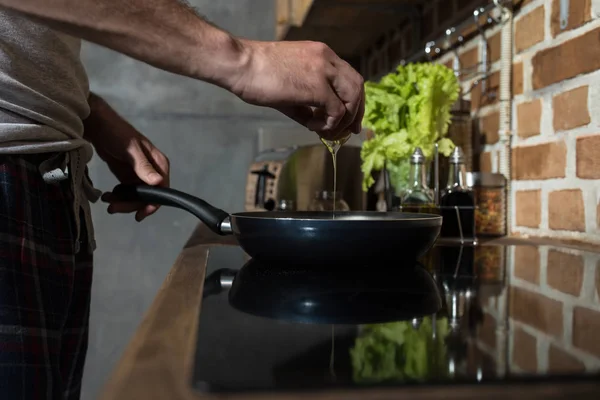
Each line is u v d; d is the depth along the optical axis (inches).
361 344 16.2
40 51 34.9
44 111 35.0
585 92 43.4
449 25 68.1
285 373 13.4
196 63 25.1
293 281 26.8
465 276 29.6
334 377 13.1
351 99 29.0
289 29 88.8
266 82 26.0
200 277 27.6
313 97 27.2
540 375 13.1
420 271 30.5
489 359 14.5
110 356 101.7
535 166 50.7
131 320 101.9
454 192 46.9
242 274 28.6
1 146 32.7
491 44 58.3
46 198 35.8
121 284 101.6
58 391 35.8
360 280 27.3
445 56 70.6
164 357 14.4
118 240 101.5
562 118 46.4
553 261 35.4
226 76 25.7
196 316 19.2
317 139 102.9
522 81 52.7
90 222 41.4
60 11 22.3
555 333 17.6
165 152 104.0
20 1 21.9
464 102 58.7
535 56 50.4
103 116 43.5
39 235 34.9
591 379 12.9
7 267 32.9
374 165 55.8
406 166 54.2
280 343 16.2
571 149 45.3
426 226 29.0
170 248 102.2
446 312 20.8
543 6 48.8
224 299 22.5
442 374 13.3
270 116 104.0
